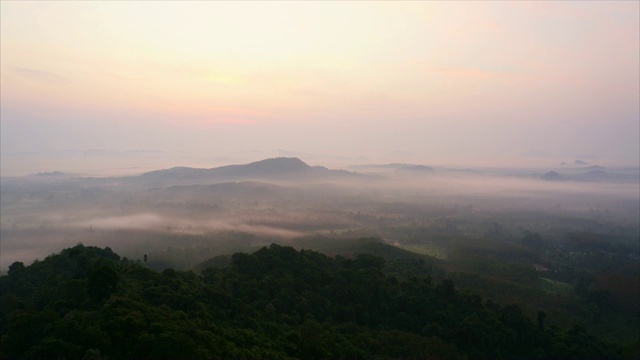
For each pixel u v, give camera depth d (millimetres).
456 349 55312
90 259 60281
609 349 60781
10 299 49875
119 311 39625
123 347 36219
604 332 79188
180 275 58906
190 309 48000
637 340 74125
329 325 56031
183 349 35531
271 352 42219
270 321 52500
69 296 46625
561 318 79812
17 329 37938
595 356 58250
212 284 58844
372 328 59250
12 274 60125
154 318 40469
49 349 33594
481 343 57062
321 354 45938
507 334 59031
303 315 57344
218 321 47250
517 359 57312
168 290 50812
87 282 46906
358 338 53312
